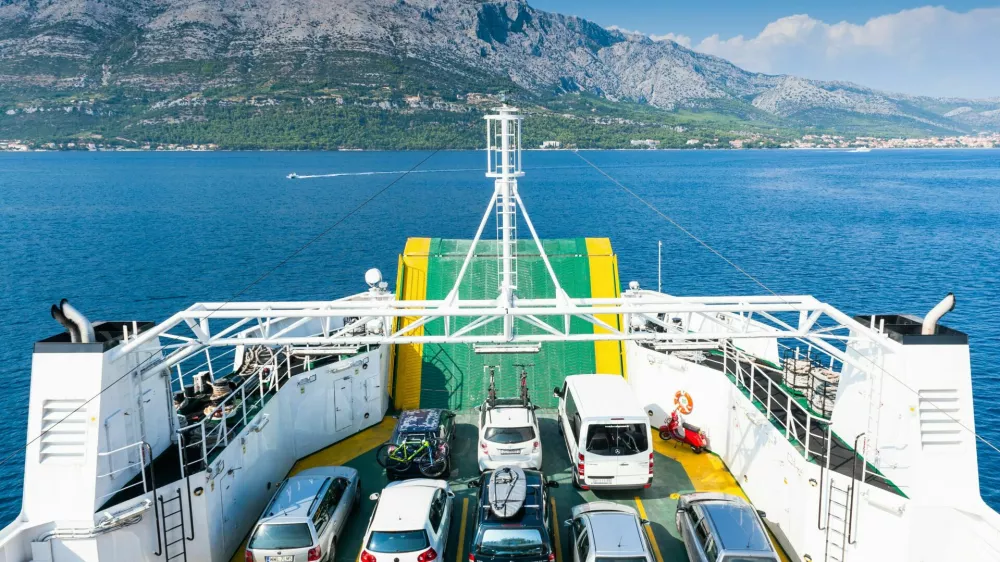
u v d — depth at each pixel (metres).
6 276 69.31
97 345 13.33
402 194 152.75
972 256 79.44
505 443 18.97
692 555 14.97
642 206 133.62
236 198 143.75
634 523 14.67
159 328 14.99
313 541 14.41
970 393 13.80
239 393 19.36
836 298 59.75
